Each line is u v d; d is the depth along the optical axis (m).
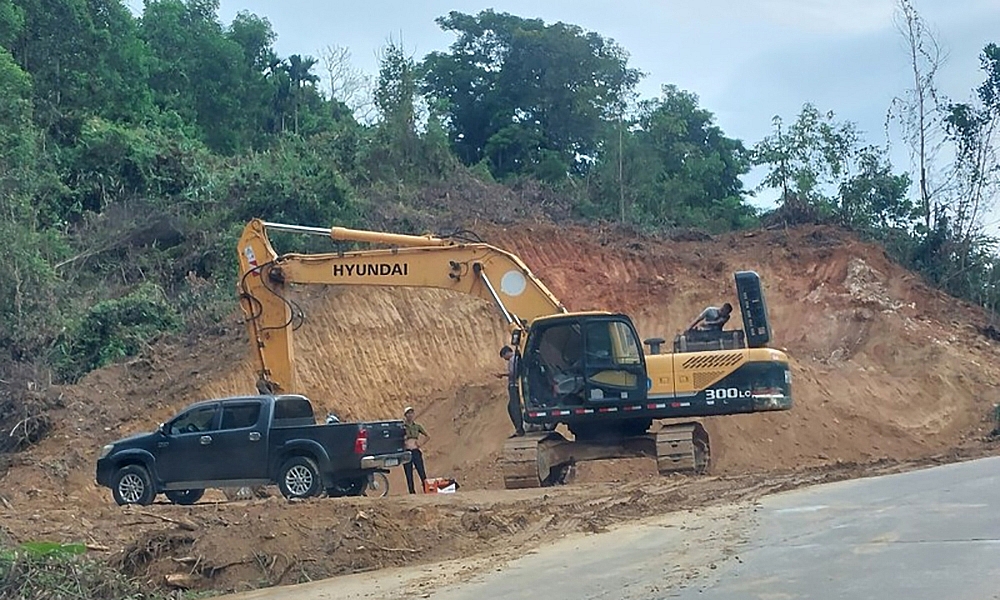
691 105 55.91
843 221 40.75
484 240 35.03
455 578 11.25
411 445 20.61
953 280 38.28
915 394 30.11
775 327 33.97
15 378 26.36
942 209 39.94
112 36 43.31
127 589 11.98
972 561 9.69
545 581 10.51
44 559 11.75
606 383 20.66
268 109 52.41
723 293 34.25
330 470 18.50
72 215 36.00
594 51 55.31
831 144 43.28
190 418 19.22
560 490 18.19
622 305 33.97
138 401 26.80
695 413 20.64
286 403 19.27
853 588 8.97
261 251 21.84
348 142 44.72
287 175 37.34
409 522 14.24
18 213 31.41
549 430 21.39
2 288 29.00
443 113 50.06
